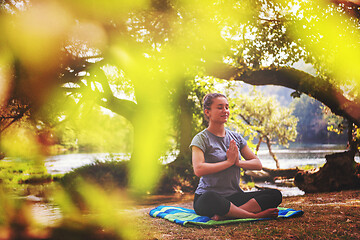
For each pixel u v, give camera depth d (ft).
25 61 34.63
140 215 15.39
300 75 33.58
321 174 33.65
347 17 25.98
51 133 49.88
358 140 33.12
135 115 51.08
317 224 12.00
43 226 13.62
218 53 29.25
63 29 32.12
